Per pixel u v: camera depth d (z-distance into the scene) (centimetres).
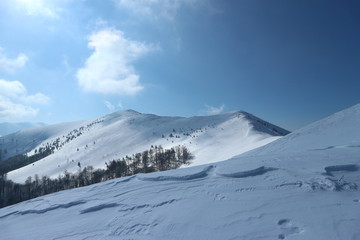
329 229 383
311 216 431
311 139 1520
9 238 573
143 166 11269
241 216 470
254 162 843
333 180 583
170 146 17512
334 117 1988
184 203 582
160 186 751
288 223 421
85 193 836
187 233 441
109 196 747
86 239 489
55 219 651
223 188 641
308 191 543
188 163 10619
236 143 12419
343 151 871
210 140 15825
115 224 536
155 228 481
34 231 590
